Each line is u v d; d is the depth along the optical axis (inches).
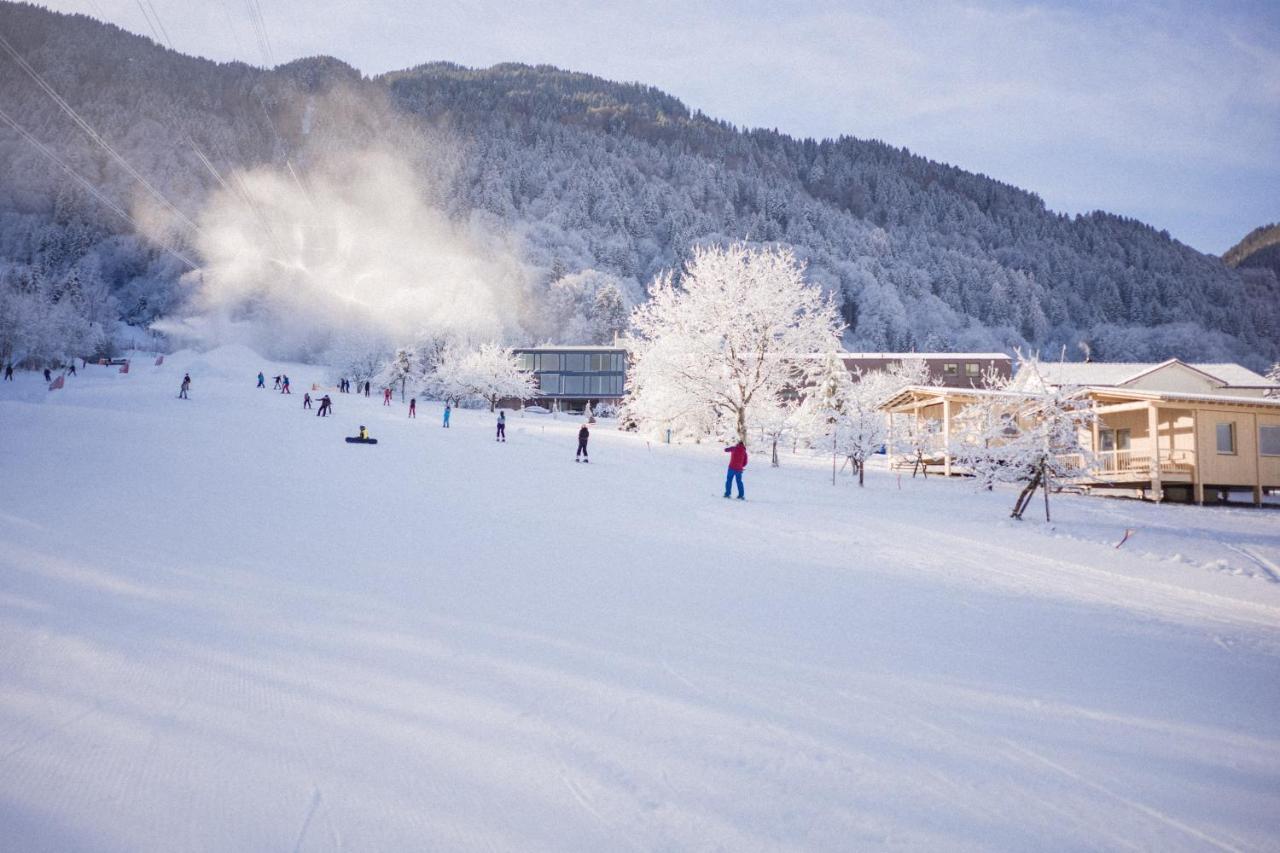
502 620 219.8
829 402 1198.9
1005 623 256.4
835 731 148.3
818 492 742.5
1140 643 241.1
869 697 169.6
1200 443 1008.2
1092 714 166.9
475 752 131.6
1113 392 1037.8
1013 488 954.1
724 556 360.5
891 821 113.5
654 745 137.4
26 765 119.3
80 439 746.8
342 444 976.9
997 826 113.7
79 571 247.9
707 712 154.9
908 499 729.0
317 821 107.2
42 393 1771.7
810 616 247.6
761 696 166.4
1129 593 341.4
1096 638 243.4
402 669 172.9
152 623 198.2
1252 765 142.2
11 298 3036.4
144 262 6948.8
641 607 246.1
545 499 557.9
